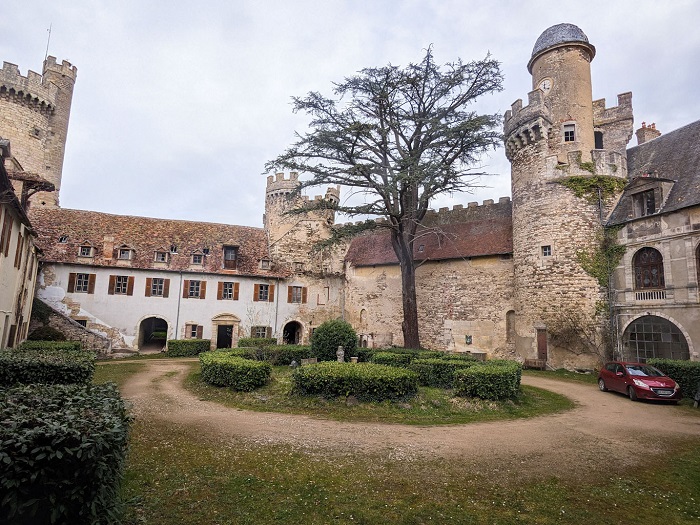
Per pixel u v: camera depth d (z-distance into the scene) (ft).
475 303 96.63
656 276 69.36
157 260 103.45
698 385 49.11
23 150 111.04
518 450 27.96
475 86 78.69
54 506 11.92
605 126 92.94
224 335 113.50
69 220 104.32
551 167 81.97
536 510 19.15
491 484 21.94
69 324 87.20
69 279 94.84
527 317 82.38
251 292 111.75
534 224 82.84
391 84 76.28
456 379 44.73
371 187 79.82
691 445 30.58
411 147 83.10
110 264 98.17
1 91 107.55
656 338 68.08
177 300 103.65
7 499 11.23
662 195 69.46
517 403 44.11
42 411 13.89
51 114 119.34
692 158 71.05
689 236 64.18
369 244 123.13
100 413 14.32
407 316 83.56
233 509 18.13
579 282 76.48
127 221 110.83
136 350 97.30
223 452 25.72
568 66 85.61
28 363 32.91
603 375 56.44
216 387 47.96
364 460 25.13
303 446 27.61
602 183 78.28
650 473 24.43
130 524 16.10
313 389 41.50
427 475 22.91
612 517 18.76
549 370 76.54
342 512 18.30
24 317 73.61
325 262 125.39
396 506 19.06
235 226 123.24
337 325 66.59
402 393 41.06
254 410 38.88
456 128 71.92
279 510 18.24
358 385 40.60
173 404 40.19
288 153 78.38
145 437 28.35
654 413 42.39
